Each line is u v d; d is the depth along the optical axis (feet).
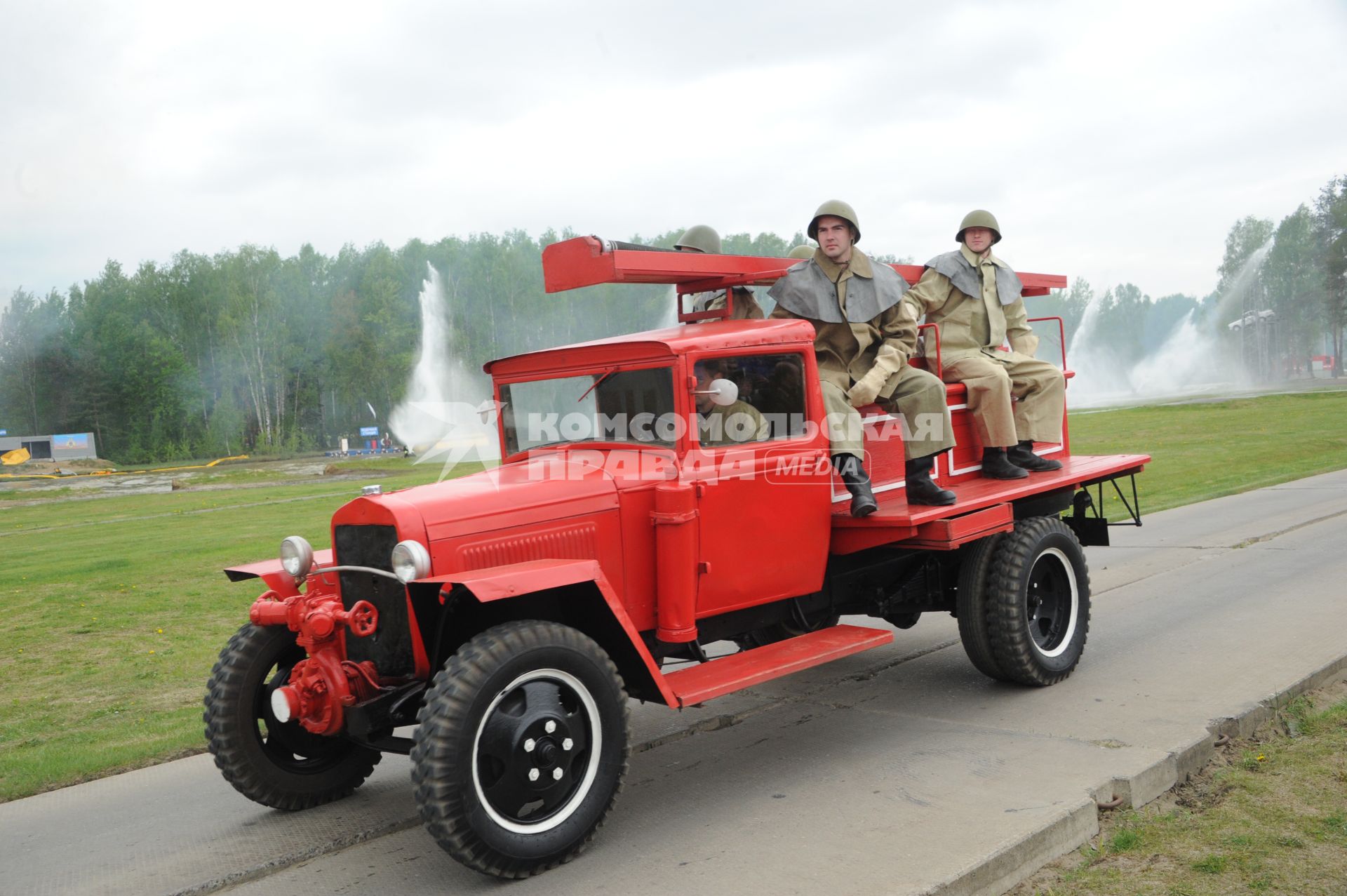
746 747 16.66
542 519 13.70
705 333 15.47
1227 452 68.44
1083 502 22.90
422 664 13.20
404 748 12.98
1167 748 14.44
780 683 20.54
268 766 14.70
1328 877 10.81
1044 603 19.43
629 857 12.52
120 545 53.21
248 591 36.32
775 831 12.89
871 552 18.60
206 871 12.95
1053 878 11.49
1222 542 32.96
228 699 14.38
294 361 212.43
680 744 17.12
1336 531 33.17
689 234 24.73
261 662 14.67
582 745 12.54
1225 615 23.11
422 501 13.26
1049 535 18.80
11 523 75.97
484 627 13.74
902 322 18.56
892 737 16.53
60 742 19.45
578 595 13.78
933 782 14.16
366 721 13.01
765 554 15.96
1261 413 104.06
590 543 14.14
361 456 166.09
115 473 148.25
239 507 77.51
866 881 11.13
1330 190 256.52
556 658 12.19
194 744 18.47
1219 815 12.69
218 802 15.62
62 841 14.24
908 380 18.61
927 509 17.22
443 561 12.87
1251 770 14.24
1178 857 11.65
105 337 215.51
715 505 15.06
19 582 40.91
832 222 17.76
